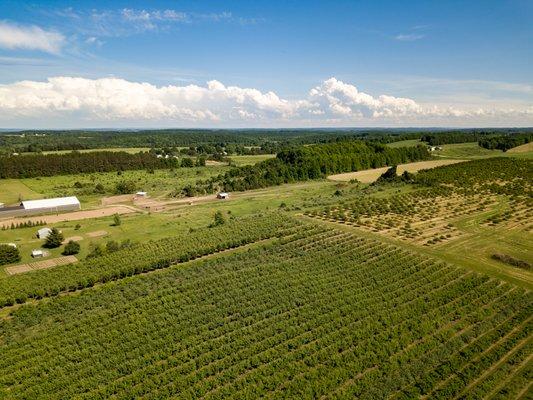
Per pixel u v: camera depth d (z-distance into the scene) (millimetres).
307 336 62875
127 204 166625
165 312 71875
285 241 105875
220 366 56312
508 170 186625
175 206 161500
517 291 76250
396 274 84812
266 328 65375
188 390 51625
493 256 92750
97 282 86938
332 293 77375
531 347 59062
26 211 147000
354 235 110062
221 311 71562
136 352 60125
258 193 186750
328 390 51344
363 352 58562
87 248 108688
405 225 118188
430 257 93562
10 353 61125
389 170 196125
